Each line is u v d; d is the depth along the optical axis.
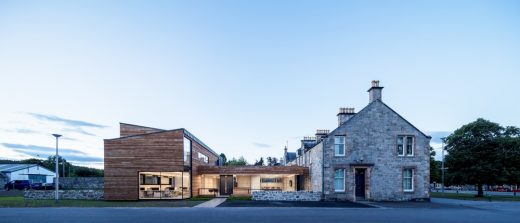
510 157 40.16
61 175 74.75
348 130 31.86
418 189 31.53
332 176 31.22
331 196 30.89
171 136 30.77
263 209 21.64
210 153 46.75
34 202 26.66
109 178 29.97
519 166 40.72
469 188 84.00
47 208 22.25
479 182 42.38
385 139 31.97
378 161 31.64
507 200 35.09
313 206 24.17
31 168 64.69
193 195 34.00
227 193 39.16
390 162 31.72
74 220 16.02
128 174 30.08
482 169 40.66
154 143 30.59
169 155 30.53
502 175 40.16
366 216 18.44
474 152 41.94
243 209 21.58
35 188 51.38
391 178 31.50
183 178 32.53
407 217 18.33
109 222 15.33
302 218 17.11
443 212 21.36
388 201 30.70
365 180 31.66
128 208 22.22
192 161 33.59
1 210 20.94
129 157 30.31
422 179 31.70
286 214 18.86
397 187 31.42
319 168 32.62
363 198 31.59
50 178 69.94
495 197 41.25
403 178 31.75
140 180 30.42
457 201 32.28
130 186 29.91
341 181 31.59
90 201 28.61
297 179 41.31
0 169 60.91
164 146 30.64
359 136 31.84
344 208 23.16
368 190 31.22
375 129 32.03
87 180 57.66
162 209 21.56
